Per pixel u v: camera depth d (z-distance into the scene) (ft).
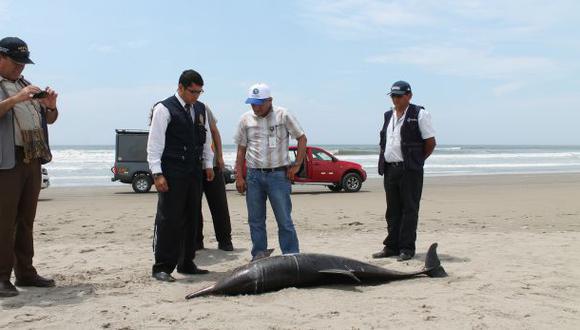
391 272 20.59
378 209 48.14
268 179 22.61
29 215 19.35
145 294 18.76
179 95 20.80
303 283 19.66
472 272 21.91
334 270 19.12
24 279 19.74
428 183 88.74
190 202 21.56
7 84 17.94
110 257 26.08
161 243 20.90
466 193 67.36
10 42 17.56
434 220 40.34
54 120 19.84
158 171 20.12
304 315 15.90
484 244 28.94
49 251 27.76
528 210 47.11
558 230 35.09
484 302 17.22
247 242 31.07
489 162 168.76
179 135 20.59
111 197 65.10
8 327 15.05
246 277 18.51
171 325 15.12
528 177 104.94
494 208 48.85
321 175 67.77
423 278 21.03
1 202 17.97
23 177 18.60
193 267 22.38
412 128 24.48
